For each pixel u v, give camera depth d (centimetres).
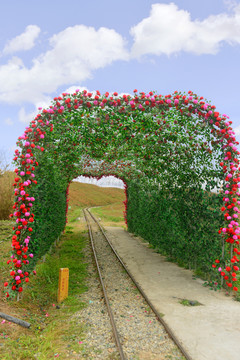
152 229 1358
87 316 562
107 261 1098
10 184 1764
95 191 8394
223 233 726
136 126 871
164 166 1049
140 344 445
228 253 741
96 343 450
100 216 3516
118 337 462
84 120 849
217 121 741
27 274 626
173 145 949
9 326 484
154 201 1319
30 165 661
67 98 745
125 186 2148
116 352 420
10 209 1747
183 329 495
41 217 803
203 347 431
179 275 884
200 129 805
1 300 592
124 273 916
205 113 757
